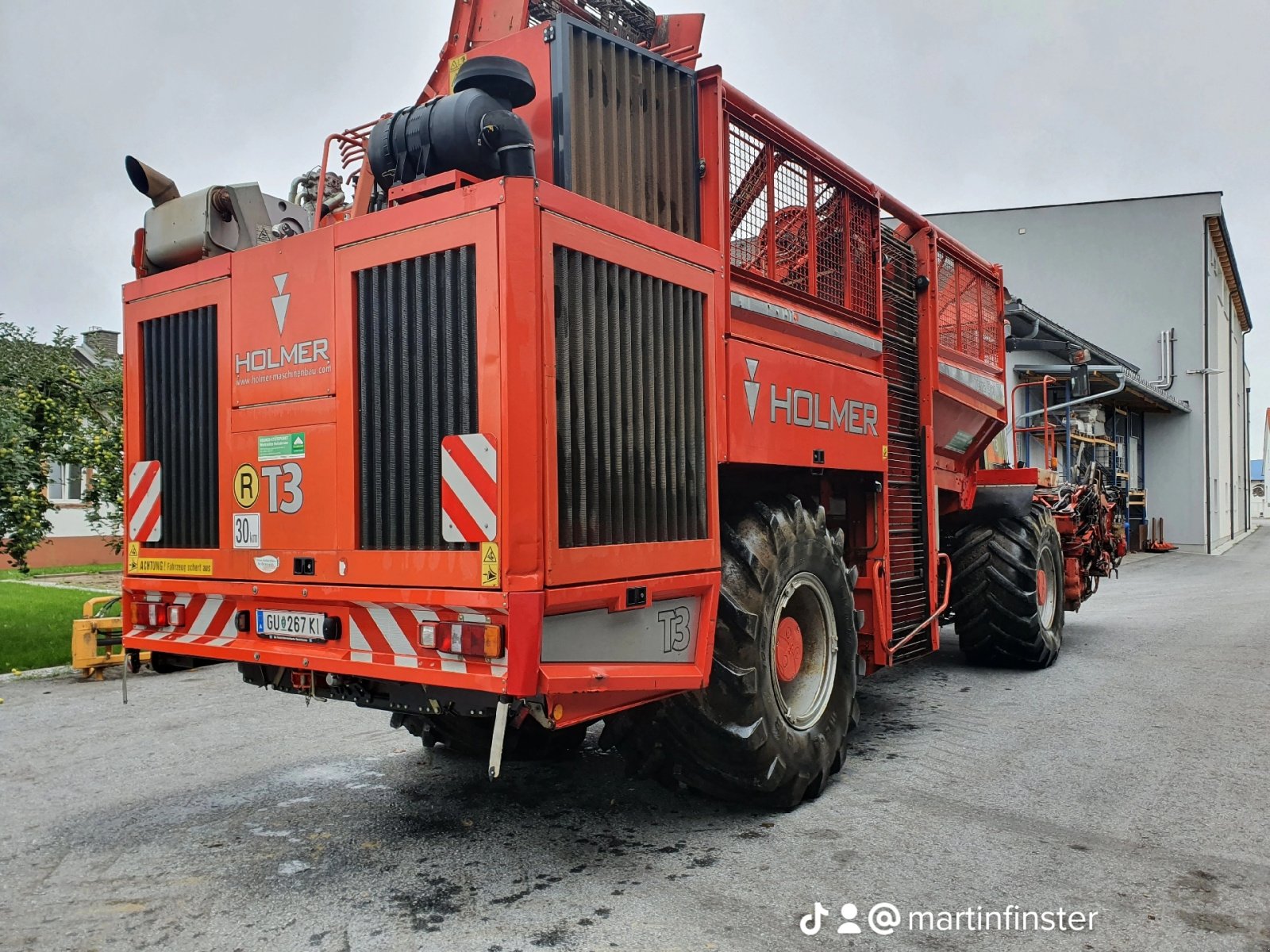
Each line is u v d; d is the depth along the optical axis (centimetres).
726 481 420
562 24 350
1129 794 422
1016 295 2703
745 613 373
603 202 358
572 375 304
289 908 310
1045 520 762
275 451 354
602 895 318
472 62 322
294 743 532
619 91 371
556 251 300
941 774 459
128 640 405
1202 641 875
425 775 464
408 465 314
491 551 285
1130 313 2611
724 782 386
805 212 462
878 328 525
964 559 714
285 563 348
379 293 325
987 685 680
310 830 386
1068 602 889
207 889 327
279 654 347
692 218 397
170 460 398
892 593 536
